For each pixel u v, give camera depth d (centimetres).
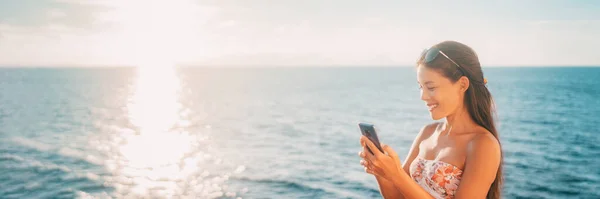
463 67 190
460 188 189
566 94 6197
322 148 2248
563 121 3356
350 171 1683
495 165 187
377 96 6656
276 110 4628
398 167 184
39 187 1474
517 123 3247
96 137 2744
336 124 3372
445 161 198
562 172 1697
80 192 1431
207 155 2100
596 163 1870
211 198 1388
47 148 2255
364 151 192
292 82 12481
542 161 1905
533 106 4556
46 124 3353
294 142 2473
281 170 1720
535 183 1538
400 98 6241
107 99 6097
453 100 193
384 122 3478
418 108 4716
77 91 7738
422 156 214
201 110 4659
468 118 197
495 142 189
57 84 10125
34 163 1834
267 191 1435
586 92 6619
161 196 1415
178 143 2531
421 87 200
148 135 2886
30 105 5009
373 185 1479
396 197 212
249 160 1942
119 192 1449
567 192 1444
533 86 8350
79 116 3962
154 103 5562
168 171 1752
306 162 1873
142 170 1769
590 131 2833
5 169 1709
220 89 9050
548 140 2497
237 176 1641
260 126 3278
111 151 2234
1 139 2562
